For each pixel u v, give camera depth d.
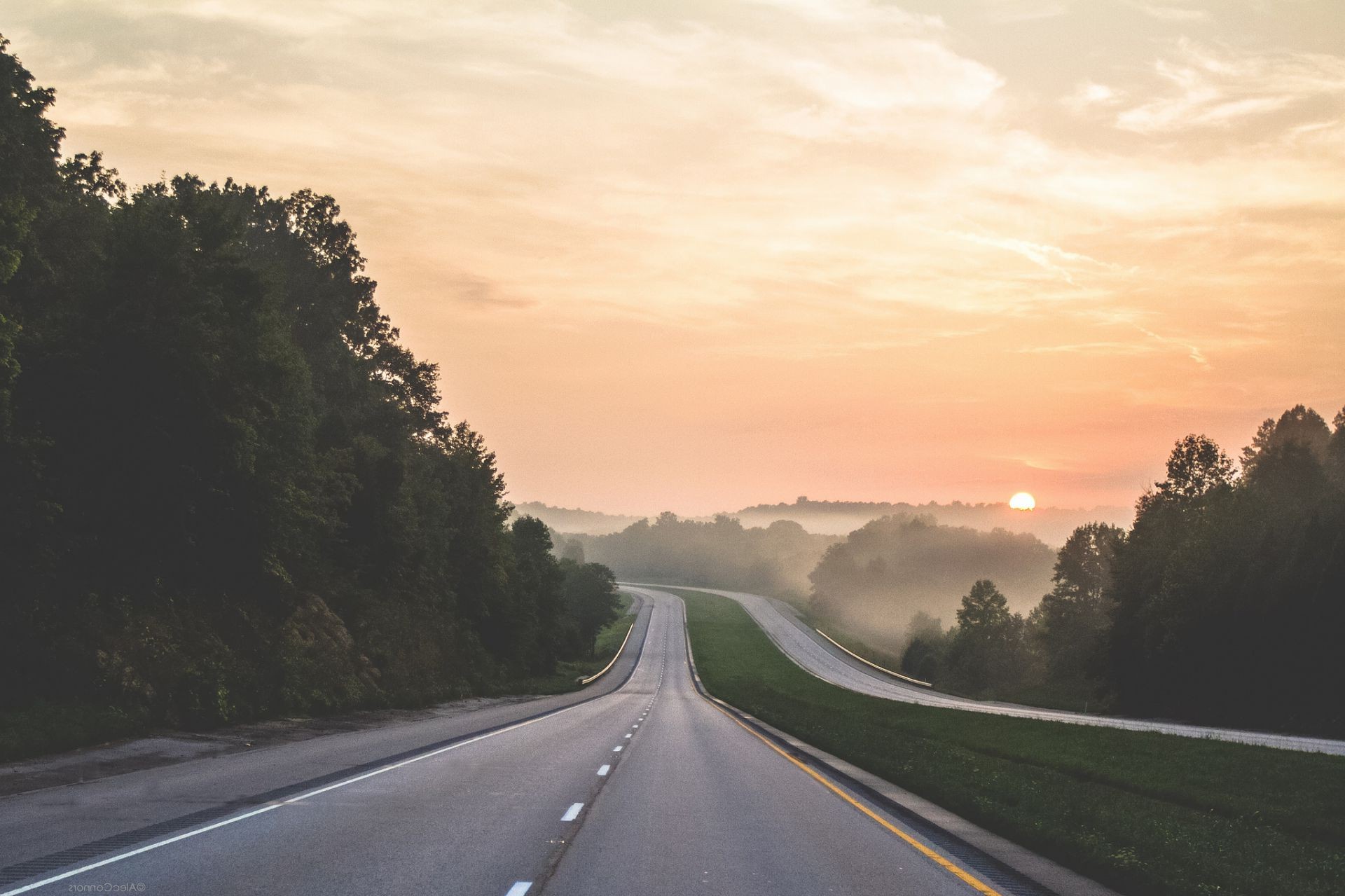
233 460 31.84
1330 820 17.66
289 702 31.59
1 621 23.05
